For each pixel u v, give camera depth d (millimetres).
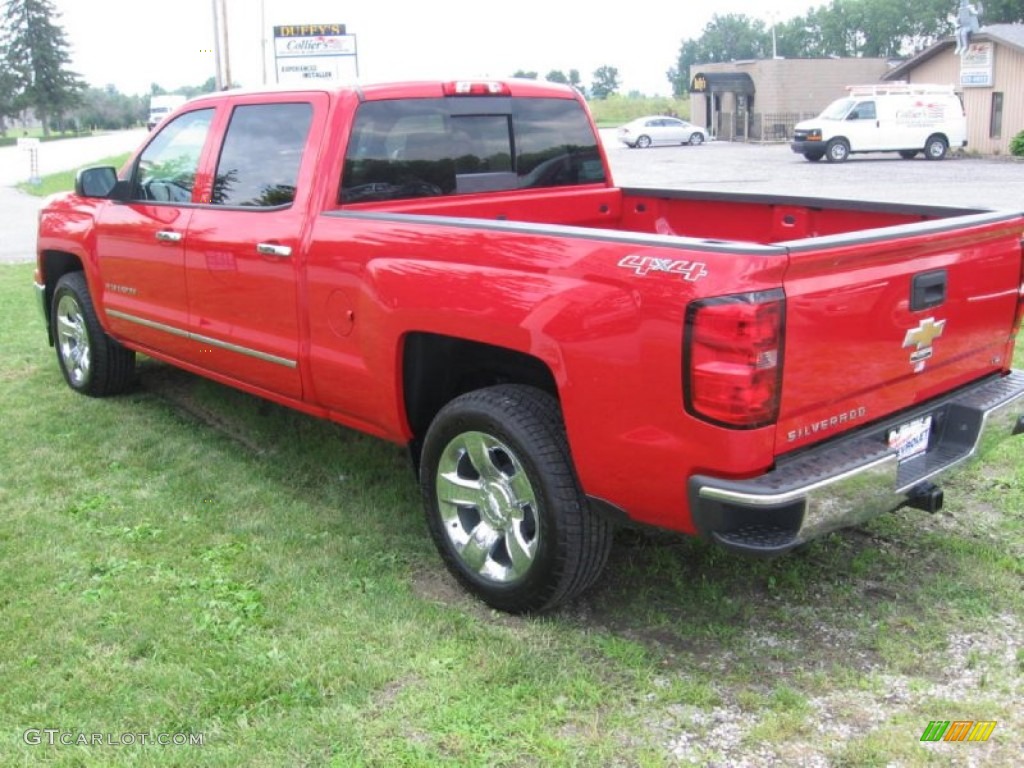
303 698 3223
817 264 2971
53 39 100750
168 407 6270
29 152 27906
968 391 3850
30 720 3104
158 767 2896
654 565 4082
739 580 3984
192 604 3791
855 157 34750
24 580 3963
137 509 4684
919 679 3330
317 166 4391
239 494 4871
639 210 5613
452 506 3881
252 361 4832
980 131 35062
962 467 3664
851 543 4301
